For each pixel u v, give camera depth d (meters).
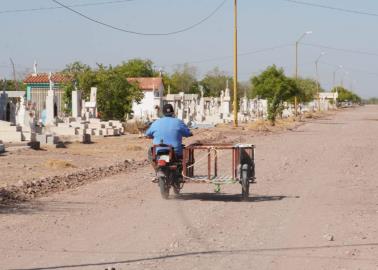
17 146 44.62
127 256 14.83
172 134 24.62
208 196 25.62
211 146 24.89
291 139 65.44
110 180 30.52
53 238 16.94
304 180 31.56
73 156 41.56
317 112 185.38
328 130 86.38
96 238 16.97
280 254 15.26
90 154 43.44
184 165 24.58
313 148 52.88
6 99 65.50
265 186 29.17
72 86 84.06
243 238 17.17
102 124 65.00
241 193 26.62
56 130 56.22
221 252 15.36
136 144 52.28
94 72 84.31
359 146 55.47
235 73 82.62
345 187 28.88
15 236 17.19
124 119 83.69
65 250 15.46
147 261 14.31
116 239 16.84
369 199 25.09
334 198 25.33
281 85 110.25
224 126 87.00
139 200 24.20
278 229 18.55
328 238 17.09
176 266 13.84
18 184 27.14
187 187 28.61
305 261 14.55
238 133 74.31
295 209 22.41
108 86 82.00
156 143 24.69
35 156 40.47
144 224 19.09
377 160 42.69
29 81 105.69
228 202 24.03
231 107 134.25
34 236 17.22
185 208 22.38
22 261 14.28
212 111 116.81
